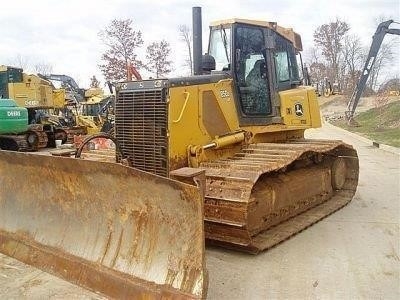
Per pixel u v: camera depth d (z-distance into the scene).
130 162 5.93
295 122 7.20
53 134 18.73
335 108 46.91
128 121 5.93
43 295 4.46
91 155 6.89
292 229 6.32
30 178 4.98
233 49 6.47
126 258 4.18
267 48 6.91
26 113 14.44
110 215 4.38
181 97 5.72
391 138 20.64
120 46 39.81
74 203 4.64
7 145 16.03
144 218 4.13
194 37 6.69
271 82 6.96
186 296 3.70
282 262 5.34
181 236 3.88
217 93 6.17
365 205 8.12
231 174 5.32
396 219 7.20
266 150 6.30
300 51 7.96
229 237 5.33
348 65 52.78
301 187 6.88
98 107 22.06
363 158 14.71
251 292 4.56
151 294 3.87
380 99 36.31
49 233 4.84
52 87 19.73
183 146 5.75
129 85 5.97
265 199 5.88
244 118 6.56
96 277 4.25
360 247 5.87
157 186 3.91
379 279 4.87
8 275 4.96
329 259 5.44
